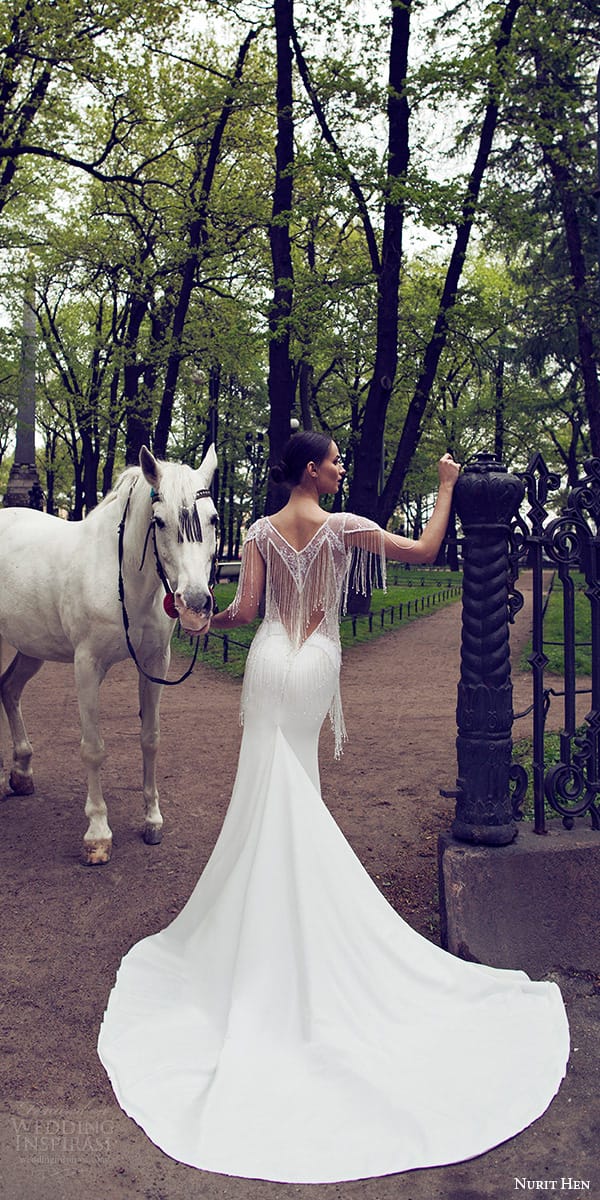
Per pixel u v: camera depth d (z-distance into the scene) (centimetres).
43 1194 225
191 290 1995
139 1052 280
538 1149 237
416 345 1780
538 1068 265
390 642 1648
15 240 1864
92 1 1370
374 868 457
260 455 3856
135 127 1823
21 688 589
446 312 1625
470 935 337
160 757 700
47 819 545
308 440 318
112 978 349
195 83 1766
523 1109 248
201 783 623
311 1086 254
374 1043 270
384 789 598
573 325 2142
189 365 2123
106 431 2622
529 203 1914
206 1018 292
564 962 335
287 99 1491
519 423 3484
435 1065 264
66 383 2827
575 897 348
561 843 359
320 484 322
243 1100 248
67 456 4369
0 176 1730
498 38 1459
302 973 281
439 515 326
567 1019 294
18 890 435
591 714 379
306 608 319
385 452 3612
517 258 2345
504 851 349
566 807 405
